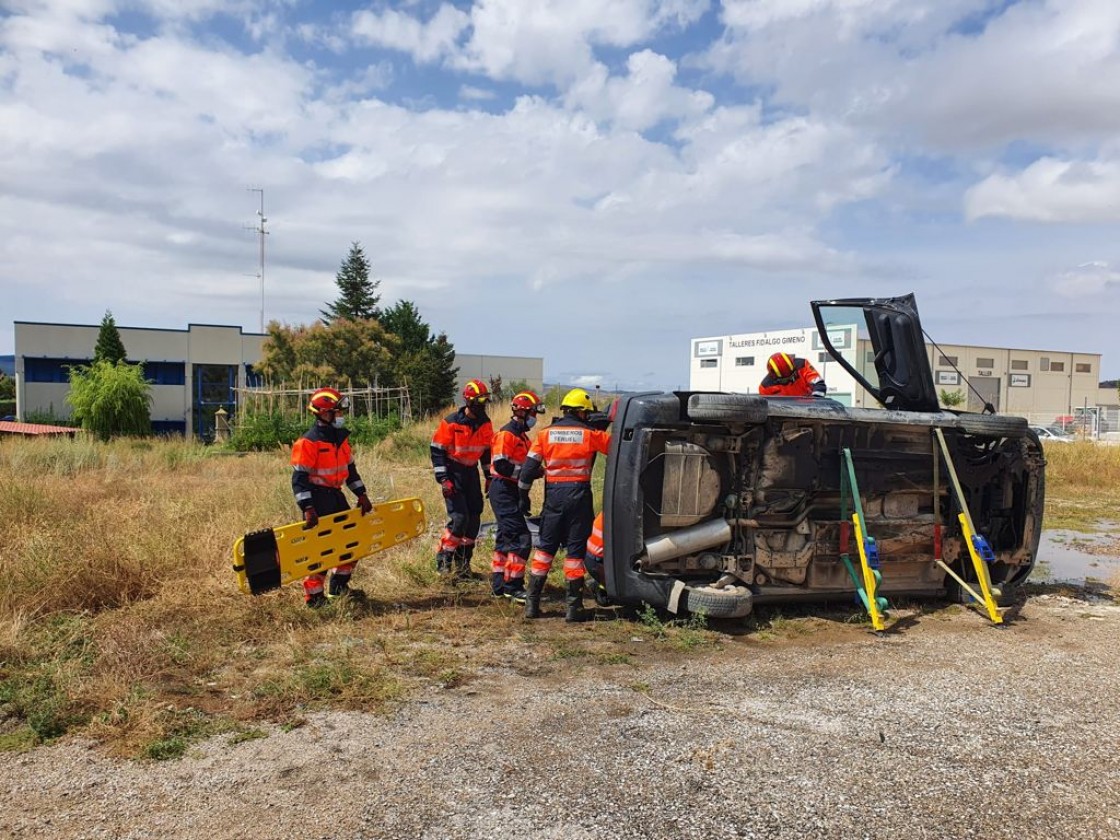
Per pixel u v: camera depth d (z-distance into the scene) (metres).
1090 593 7.08
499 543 6.54
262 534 5.50
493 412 21.62
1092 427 45.47
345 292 66.00
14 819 2.94
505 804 3.07
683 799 3.11
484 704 4.12
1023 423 6.41
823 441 5.96
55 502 9.27
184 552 6.91
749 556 5.84
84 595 5.69
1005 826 2.95
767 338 61.81
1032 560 6.72
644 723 3.87
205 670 4.55
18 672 4.30
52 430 26.47
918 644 5.33
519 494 6.19
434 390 50.91
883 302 6.84
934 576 6.42
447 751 3.53
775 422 5.81
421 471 16.23
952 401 39.16
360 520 6.05
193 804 3.06
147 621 5.34
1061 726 3.89
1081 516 12.84
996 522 6.69
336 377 37.78
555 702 4.15
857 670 4.74
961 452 6.54
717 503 5.85
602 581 5.98
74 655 4.61
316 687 4.27
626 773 3.33
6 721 3.80
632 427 5.78
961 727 3.86
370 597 6.31
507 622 5.75
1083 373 69.62
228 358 53.91
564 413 5.96
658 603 5.68
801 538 5.99
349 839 2.82
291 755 3.49
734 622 5.77
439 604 6.24
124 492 11.44
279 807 3.04
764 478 5.79
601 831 2.88
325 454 5.93
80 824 2.91
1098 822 2.98
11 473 11.88
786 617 5.96
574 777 3.29
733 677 4.59
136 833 2.86
